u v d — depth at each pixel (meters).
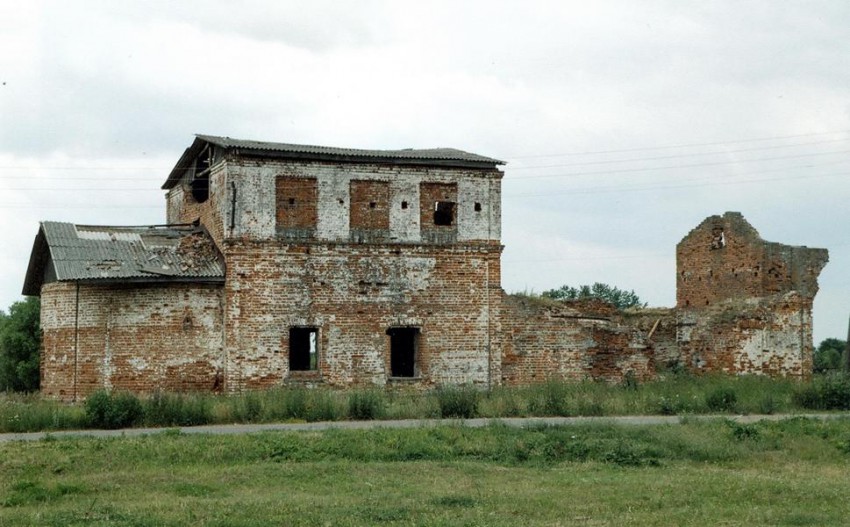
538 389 33.66
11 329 55.94
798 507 17.41
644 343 41.72
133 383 35.81
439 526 15.58
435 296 39.16
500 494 18.39
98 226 38.47
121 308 36.00
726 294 47.31
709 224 48.34
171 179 43.50
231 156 37.09
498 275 40.00
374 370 38.22
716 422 26.52
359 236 38.41
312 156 37.84
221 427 26.56
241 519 16.11
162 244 37.91
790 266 46.19
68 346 36.16
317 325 37.69
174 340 36.28
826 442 25.00
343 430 24.66
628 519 16.27
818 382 33.75
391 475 20.44
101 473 20.58
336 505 17.30
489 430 24.95
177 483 19.47
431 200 39.53
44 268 38.53
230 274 36.88
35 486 19.02
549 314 40.69
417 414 29.62
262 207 37.31
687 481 19.92
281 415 28.89
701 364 43.47
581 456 22.98
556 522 16.03
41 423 26.67
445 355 39.09
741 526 15.85
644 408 31.27
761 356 43.12
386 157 38.69
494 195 40.22
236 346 36.69
